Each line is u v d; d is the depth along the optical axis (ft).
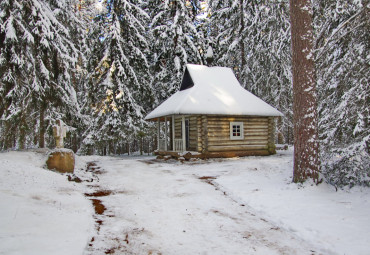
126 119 68.18
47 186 24.31
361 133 26.08
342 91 31.45
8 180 23.26
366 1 25.11
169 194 25.73
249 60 78.74
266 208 20.92
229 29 84.79
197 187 28.37
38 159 34.32
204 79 59.88
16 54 38.29
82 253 12.99
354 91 26.58
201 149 52.80
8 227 14.48
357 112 25.36
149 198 24.30
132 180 32.42
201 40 84.28
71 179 29.68
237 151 55.52
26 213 16.85
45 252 12.30
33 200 19.79
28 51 41.24
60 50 45.80
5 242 12.69
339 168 25.43
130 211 20.45
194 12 87.40
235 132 55.88
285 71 67.77
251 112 53.57
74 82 71.82
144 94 76.59
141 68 75.00
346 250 13.70
